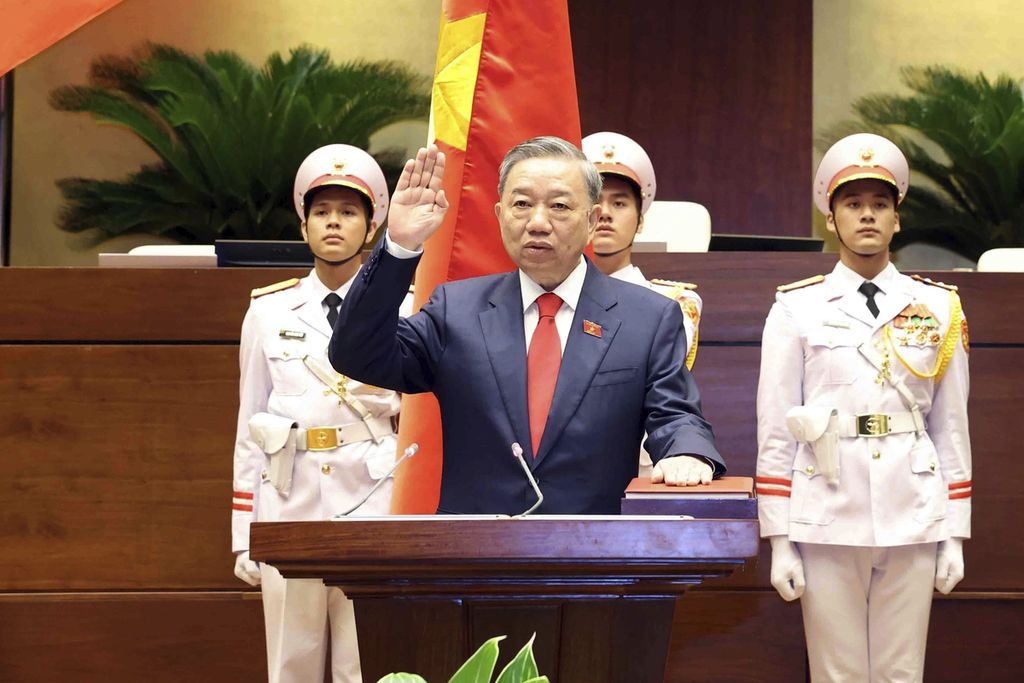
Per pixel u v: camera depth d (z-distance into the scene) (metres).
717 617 11.13
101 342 11.47
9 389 11.41
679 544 4.73
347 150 10.54
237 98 29.12
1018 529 11.21
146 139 28.98
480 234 8.60
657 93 28.70
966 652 11.13
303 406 9.83
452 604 5.10
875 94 28.83
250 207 29.16
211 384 11.42
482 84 8.64
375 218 10.73
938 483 9.55
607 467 6.33
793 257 11.53
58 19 13.67
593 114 28.70
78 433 11.40
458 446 6.46
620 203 10.70
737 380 11.51
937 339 9.81
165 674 11.25
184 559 11.31
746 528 4.75
